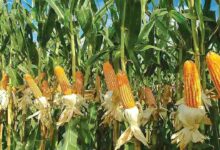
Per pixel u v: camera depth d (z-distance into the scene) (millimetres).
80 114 2230
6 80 3162
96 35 2568
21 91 3264
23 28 3180
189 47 1994
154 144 2090
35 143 2895
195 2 1865
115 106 1855
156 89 3162
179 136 1520
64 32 2898
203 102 1562
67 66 3076
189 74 1479
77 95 2229
